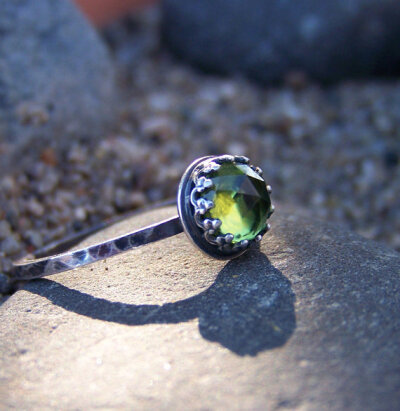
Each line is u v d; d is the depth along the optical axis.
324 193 0.10
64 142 0.09
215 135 0.11
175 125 0.11
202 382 0.05
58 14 0.09
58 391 0.05
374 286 0.05
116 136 0.10
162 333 0.05
